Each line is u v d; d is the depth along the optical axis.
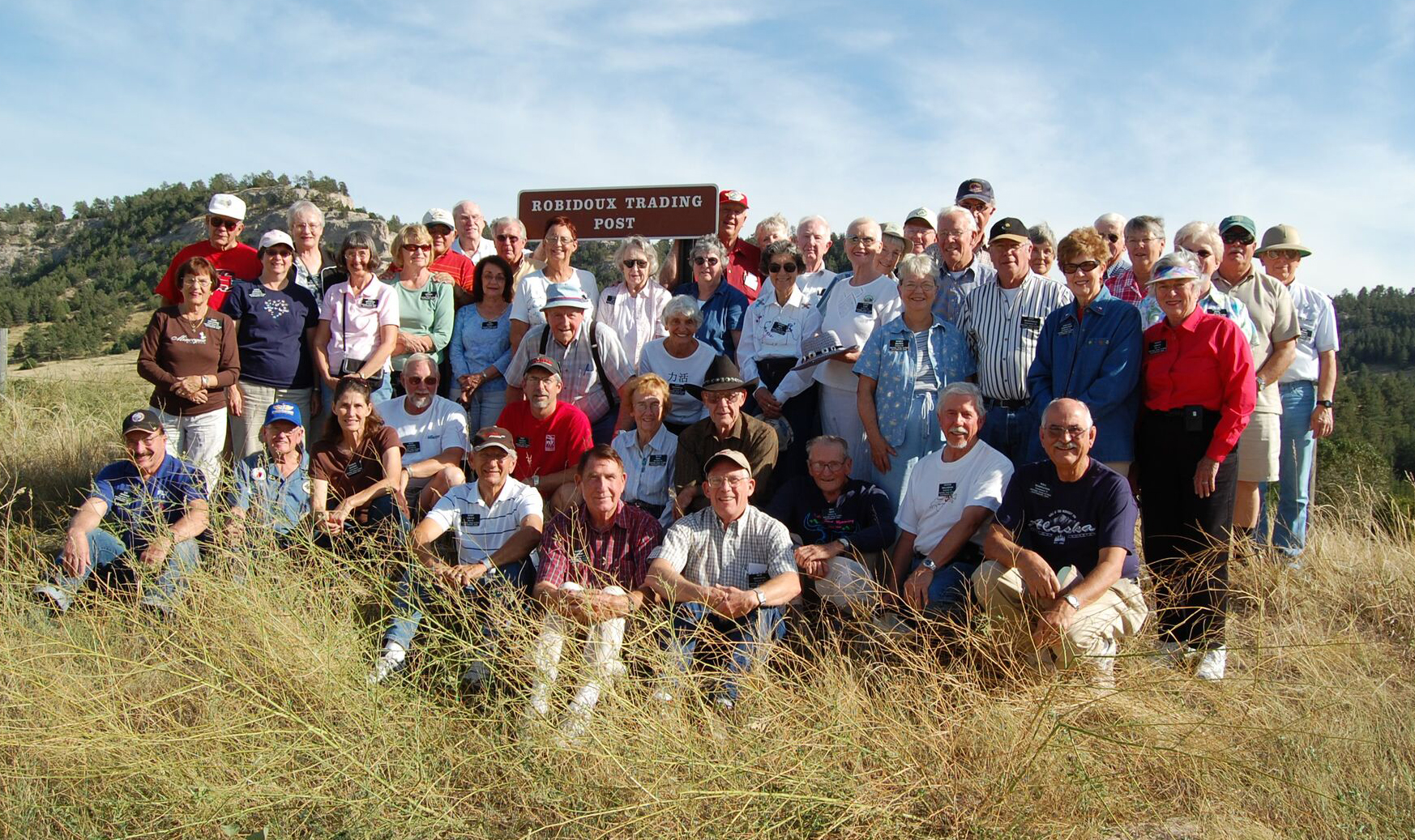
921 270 6.06
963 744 4.04
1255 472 6.52
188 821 3.65
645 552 5.35
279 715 4.07
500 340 7.56
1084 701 4.15
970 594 5.02
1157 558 5.45
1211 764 3.91
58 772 3.88
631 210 8.21
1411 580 5.86
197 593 4.78
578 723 4.05
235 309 7.17
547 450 6.47
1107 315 5.53
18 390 11.61
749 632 4.80
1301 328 7.01
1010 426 6.02
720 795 3.57
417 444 6.82
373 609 5.05
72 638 4.67
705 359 6.79
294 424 6.11
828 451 5.72
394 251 7.73
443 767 4.04
